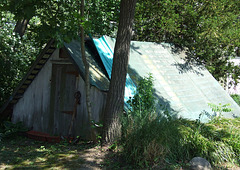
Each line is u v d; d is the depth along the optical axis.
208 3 12.55
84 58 7.32
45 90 9.22
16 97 9.67
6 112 10.17
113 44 9.39
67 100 8.66
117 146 6.91
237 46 13.28
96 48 8.87
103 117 7.78
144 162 6.24
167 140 6.46
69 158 6.73
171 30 12.20
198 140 6.78
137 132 6.46
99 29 10.03
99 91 7.93
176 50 11.56
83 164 6.34
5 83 10.82
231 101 10.52
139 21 12.60
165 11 12.60
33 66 9.06
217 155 6.59
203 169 6.09
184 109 8.70
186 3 12.91
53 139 8.41
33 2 6.66
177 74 10.20
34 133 8.95
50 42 8.45
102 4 10.34
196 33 12.29
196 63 11.46
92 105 8.06
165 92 9.05
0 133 8.77
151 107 7.54
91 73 8.19
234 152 6.86
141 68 9.44
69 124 8.59
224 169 6.31
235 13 13.29
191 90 9.82
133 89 8.33
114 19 11.29
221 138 7.11
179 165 6.22
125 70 7.15
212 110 9.01
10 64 10.41
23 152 7.29
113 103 7.10
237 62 16.34
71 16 7.31
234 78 13.69
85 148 7.47
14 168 6.10
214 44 12.70
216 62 13.27
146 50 10.49
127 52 7.14
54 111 8.87
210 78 11.15
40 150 7.48
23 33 12.22
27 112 9.62
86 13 9.54
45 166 6.24
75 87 8.51
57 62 8.84
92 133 7.89
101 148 7.16
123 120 7.09
